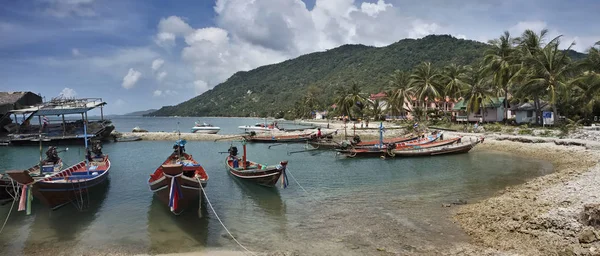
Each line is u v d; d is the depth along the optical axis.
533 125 47.38
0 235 13.04
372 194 18.23
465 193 18.12
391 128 57.25
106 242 12.29
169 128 90.81
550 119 54.47
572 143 31.80
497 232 11.93
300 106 143.12
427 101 73.56
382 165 27.56
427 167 26.36
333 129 62.44
